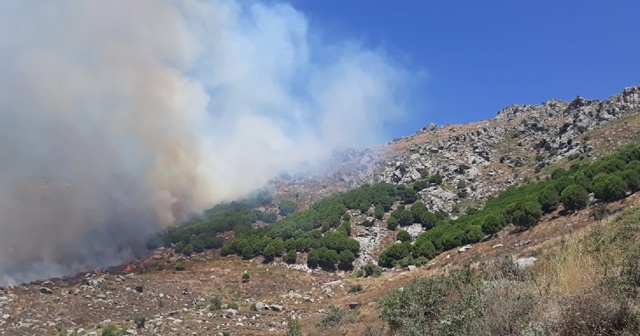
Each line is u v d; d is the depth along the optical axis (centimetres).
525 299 1016
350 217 8075
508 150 10944
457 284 1547
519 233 5181
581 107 11488
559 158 8950
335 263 6600
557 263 1189
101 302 4181
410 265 5816
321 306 4681
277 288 5597
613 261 1029
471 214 7394
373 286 5212
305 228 7800
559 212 5219
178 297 4825
